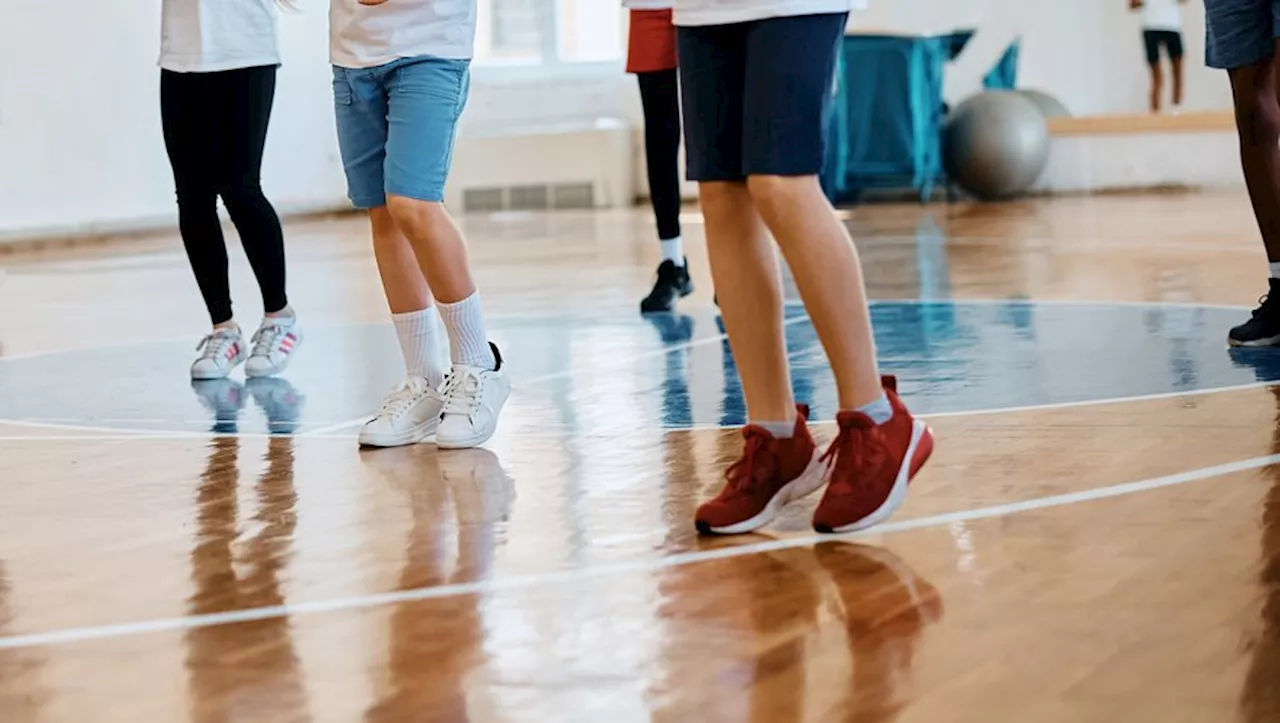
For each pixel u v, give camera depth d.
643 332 5.77
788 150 2.70
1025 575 2.46
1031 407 3.90
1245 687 1.92
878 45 13.29
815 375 4.58
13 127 11.67
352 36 3.73
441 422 3.79
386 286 3.92
